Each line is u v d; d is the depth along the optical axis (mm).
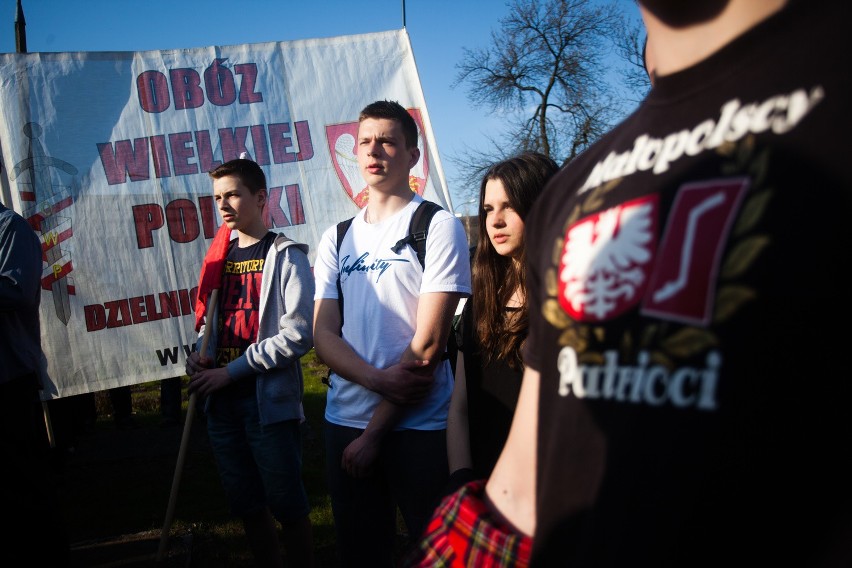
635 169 738
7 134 4922
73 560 3650
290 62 5402
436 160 5344
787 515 554
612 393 682
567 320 769
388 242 2631
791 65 621
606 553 649
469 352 2262
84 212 5023
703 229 628
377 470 2584
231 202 3150
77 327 4953
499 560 899
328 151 5359
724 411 580
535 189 2188
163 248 5156
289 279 3051
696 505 588
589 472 696
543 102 23703
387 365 2555
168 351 5109
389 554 2656
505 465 981
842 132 563
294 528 3002
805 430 548
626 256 701
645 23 783
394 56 5477
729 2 683
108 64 5156
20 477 2924
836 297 543
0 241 3008
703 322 609
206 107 5273
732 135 639
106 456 6113
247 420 3021
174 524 4293
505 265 2262
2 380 2893
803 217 564
